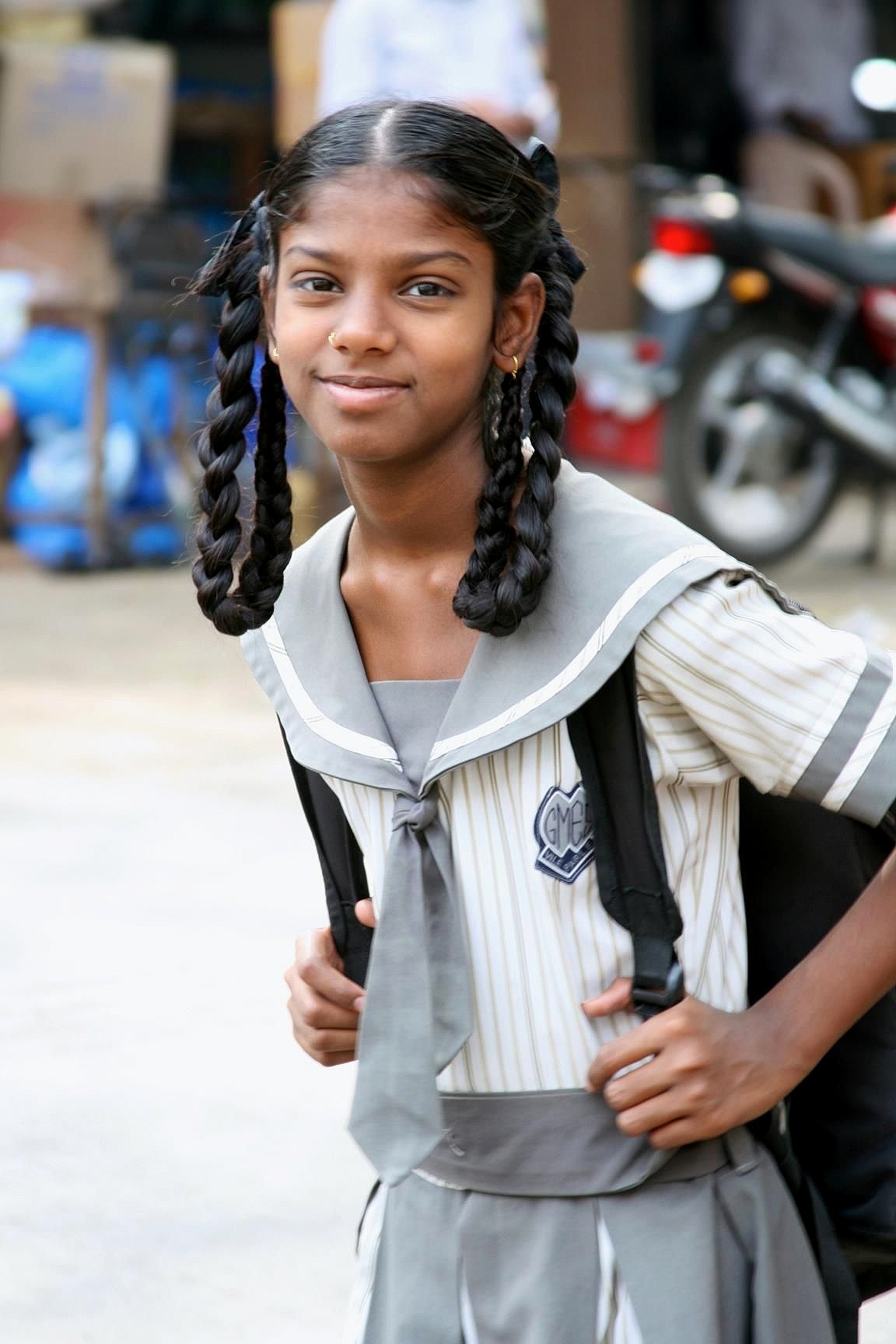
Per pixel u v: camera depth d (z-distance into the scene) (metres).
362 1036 1.90
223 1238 3.71
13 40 11.97
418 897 1.93
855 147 12.09
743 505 9.70
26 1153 4.05
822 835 2.10
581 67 9.96
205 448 2.06
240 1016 4.76
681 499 9.45
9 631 9.46
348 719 1.99
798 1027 1.93
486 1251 2.01
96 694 8.09
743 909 2.09
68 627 9.56
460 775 1.94
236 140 14.66
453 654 1.99
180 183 14.61
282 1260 3.63
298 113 10.22
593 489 1.99
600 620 1.86
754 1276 1.99
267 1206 3.85
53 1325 3.40
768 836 2.12
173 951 5.15
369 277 1.84
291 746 2.04
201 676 8.45
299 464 9.90
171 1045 4.59
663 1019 1.90
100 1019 4.72
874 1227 2.19
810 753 1.88
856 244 9.35
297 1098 4.34
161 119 10.82
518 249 1.89
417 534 1.98
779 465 9.67
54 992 4.88
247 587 2.05
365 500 1.98
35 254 10.53
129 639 9.27
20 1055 4.52
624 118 9.98
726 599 1.87
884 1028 2.14
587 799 1.92
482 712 1.89
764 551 9.71
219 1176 3.97
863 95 12.42
